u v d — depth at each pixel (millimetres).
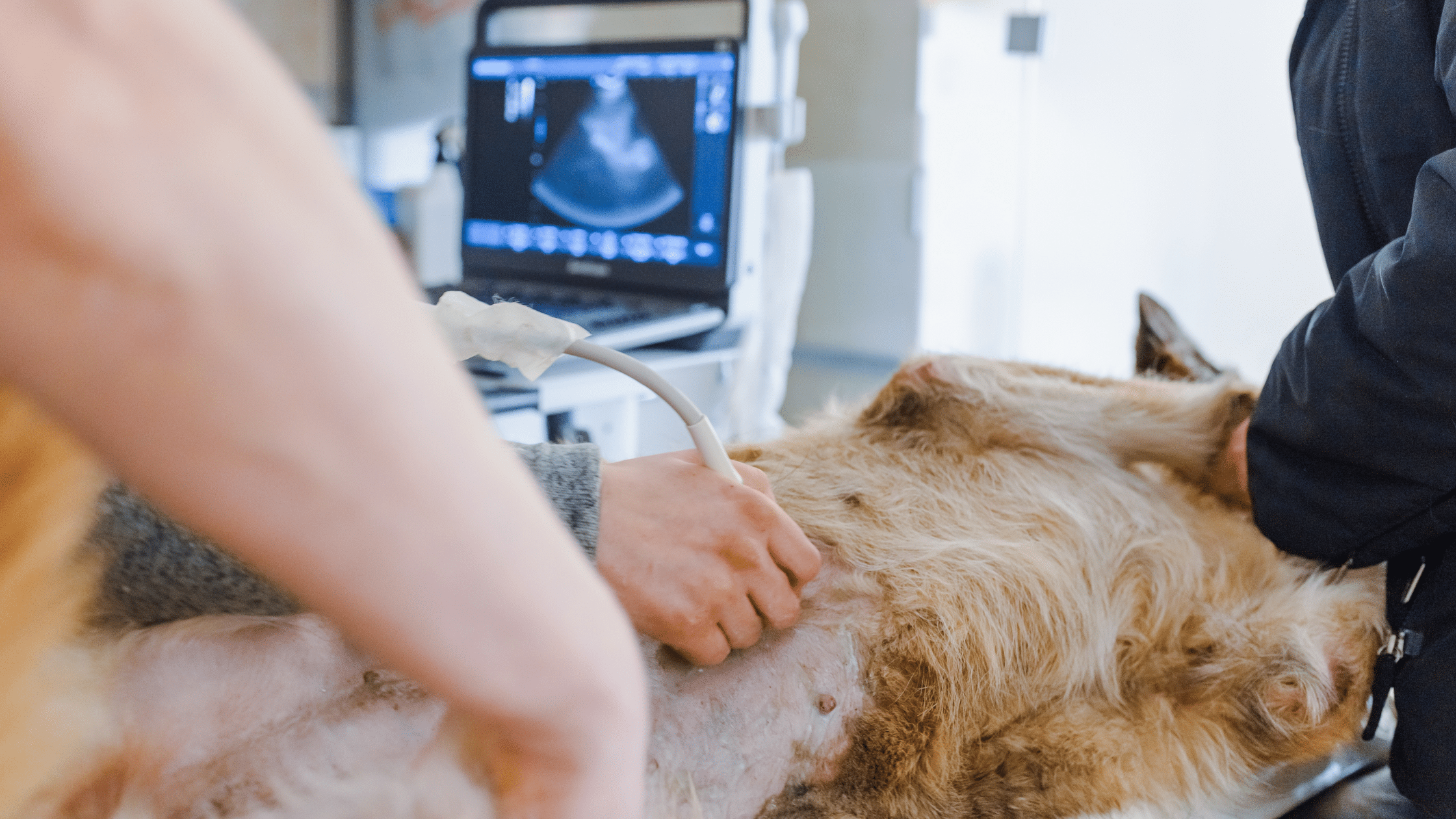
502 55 1820
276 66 234
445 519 237
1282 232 2148
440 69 2102
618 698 290
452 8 2061
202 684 541
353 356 219
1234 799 841
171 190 199
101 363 202
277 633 574
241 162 209
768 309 1934
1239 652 873
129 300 199
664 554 642
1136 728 839
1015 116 2312
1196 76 2170
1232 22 2117
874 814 773
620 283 1733
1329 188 815
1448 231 644
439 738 361
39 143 190
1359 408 731
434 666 250
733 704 728
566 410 1390
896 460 951
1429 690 762
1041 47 2254
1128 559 906
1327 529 794
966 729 806
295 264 212
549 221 1803
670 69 1657
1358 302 722
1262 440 835
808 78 2422
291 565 228
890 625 793
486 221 1872
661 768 699
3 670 344
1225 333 2236
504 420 1300
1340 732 877
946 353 1045
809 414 1096
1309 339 761
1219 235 2207
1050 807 788
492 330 578
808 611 791
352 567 231
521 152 1818
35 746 379
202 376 206
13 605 330
